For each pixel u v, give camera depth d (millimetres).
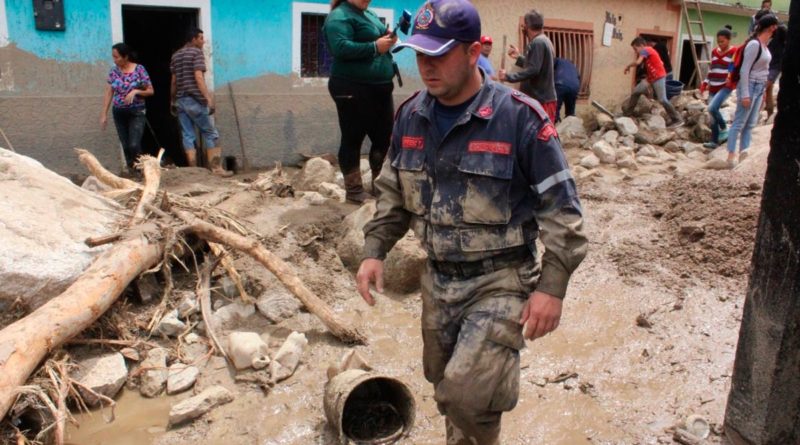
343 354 4070
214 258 4855
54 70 7430
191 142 8062
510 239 2443
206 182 7133
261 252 4484
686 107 12164
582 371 3895
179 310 4371
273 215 5746
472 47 2332
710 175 6492
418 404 3578
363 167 7570
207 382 3771
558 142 2354
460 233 2473
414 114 2555
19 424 3262
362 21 5734
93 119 7758
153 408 3574
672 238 5488
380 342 4234
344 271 5133
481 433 2514
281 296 4527
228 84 8492
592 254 5465
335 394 3195
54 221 4312
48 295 3867
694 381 3744
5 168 4621
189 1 8000
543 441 3291
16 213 4180
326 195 6531
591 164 8828
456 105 2443
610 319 4473
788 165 2801
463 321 2545
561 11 11898
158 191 5543
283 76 8836
